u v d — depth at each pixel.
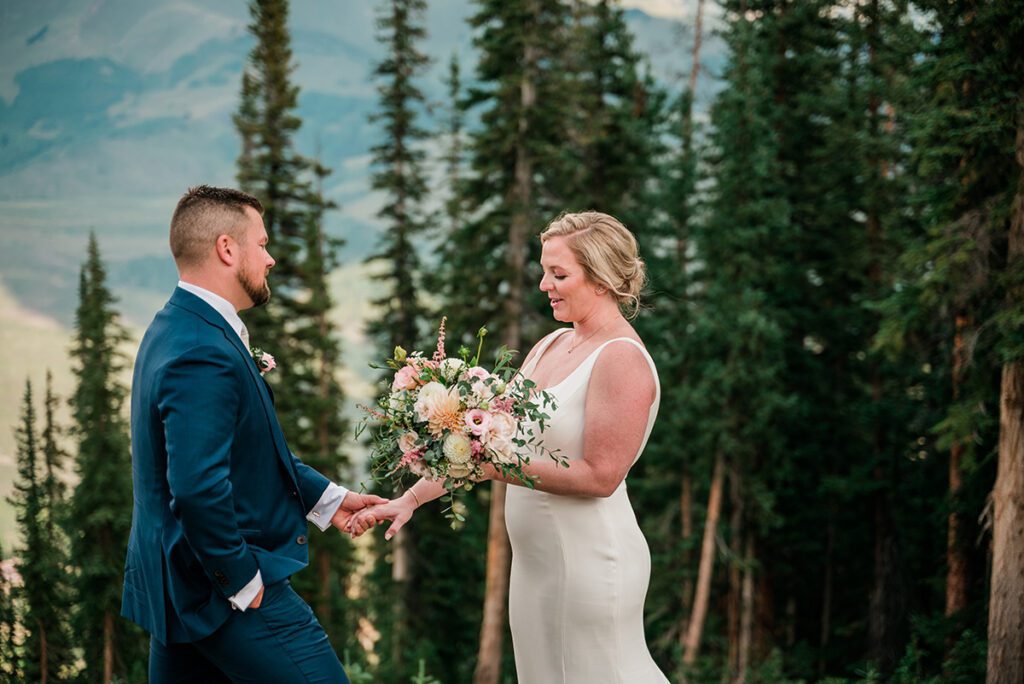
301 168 22.72
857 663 15.97
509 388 3.36
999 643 8.34
